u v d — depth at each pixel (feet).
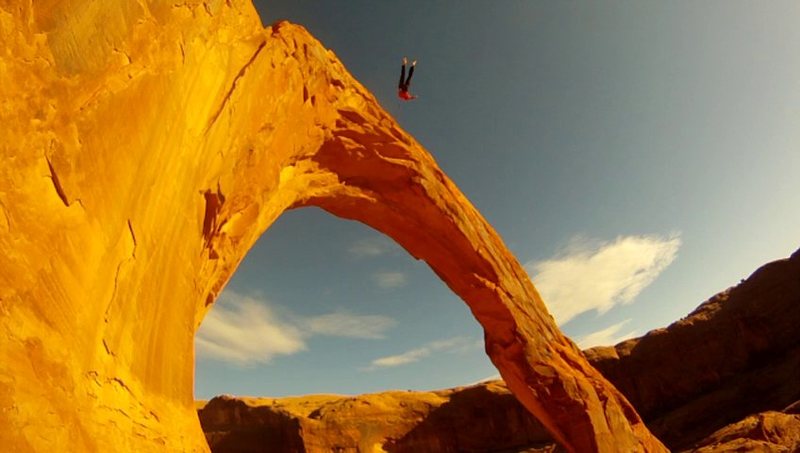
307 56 41.27
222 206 28.37
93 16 17.08
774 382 120.06
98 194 16.71
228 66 28.07
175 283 22.00
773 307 142.00
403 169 55.88
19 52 14.05
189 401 21.44
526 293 66.59
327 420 190.08
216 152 27.02
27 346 12.66
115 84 18.01
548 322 67.82
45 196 14.42
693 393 149.59
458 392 206.49
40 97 14.61
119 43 18.37
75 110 15.97
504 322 62.75
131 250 18.58
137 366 18.30
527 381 61.87
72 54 16.03
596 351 181.06
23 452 11.37
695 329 156.66
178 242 22.57
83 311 15.37
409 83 55.88
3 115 13.28
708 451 80.94
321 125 45.44
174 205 22.27
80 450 13.47
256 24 32.99
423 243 61.82
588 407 60.80
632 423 68.13
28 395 12.09
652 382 161.07
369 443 188.44
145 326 19.24
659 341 163.43
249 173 32.99
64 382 13.75
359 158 52.44
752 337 141.90
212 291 31.94
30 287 13.25
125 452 15.64
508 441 189.06
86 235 15.93
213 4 26.16
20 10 14.21
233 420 199.11
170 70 21.71
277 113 36.14
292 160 42.47
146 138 19.74
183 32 22.97
